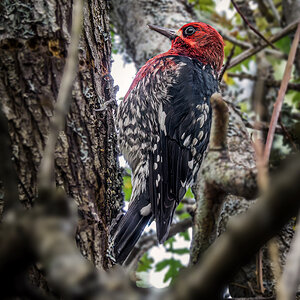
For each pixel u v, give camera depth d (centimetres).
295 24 1061
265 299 585
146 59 1041
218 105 400
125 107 886
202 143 867
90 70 552
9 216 301
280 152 1003
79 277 252
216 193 399
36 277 443
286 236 724
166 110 850
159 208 777
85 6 571
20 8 514
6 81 497
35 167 480
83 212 500
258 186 374
